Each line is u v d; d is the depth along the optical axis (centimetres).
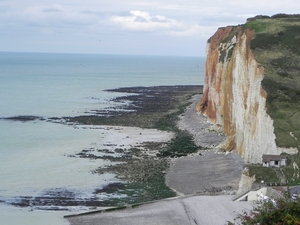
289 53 7062
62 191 5128
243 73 6900
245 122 6412
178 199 4738
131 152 6844
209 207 4406
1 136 7812
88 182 5438
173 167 6044
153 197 4934
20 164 6122
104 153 6775
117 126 8869
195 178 5516
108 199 4888
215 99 8900
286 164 5062
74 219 4278
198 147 7119
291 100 6019
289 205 2489
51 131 8325
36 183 5372
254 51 7038
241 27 8412
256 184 4734
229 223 2772
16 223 4203
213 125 8700
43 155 6606
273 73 6519
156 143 7438
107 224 4128
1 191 5088
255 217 2594
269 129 5728
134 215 4334
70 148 7050
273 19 8894
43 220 4269
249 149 6053
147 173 5784
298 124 5638
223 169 5772
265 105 5950
